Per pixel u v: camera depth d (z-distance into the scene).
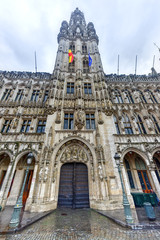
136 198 13.21
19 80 24.58
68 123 17.72
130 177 16.56
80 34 32.06
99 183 13.16
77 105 18.59
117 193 12.72
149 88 25.66
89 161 14.80
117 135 16.86
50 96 18.88
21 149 15.12
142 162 17.39
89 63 24.80
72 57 25.33
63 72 23.27
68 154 15.20
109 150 15.27
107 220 8.50
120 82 25.28
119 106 21.31
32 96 22.83
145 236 5.91
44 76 25.50
